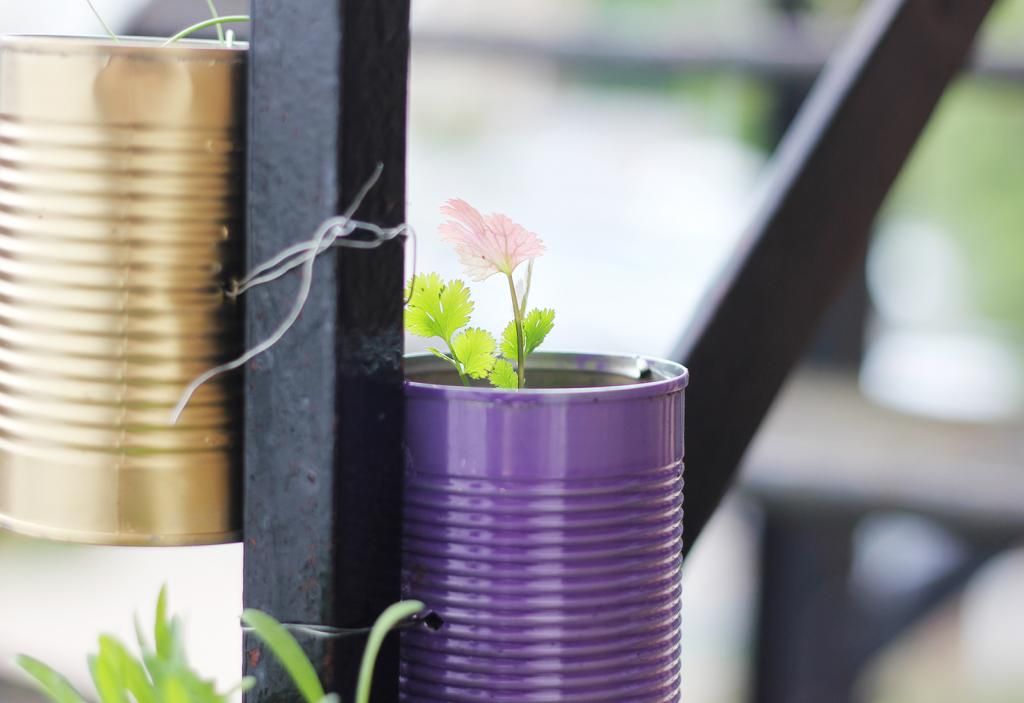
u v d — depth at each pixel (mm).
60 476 753
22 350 754
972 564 2984
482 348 767
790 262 961
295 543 744
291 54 733
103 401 750
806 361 2693
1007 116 4875
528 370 793
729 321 943
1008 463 2139
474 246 759
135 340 749
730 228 4195
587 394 740
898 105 1000
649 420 751
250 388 748
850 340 2695
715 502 938
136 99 741
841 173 981
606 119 5367
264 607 750
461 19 2686
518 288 767
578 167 5215
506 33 2529
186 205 748
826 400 2484
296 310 738
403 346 751
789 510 2146
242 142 753
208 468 759
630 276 4055
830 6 3088
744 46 2410
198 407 755
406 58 745
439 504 748
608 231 4508
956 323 4996
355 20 730
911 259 5020
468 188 5148
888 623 3025
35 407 753
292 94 734
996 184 4973
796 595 2590
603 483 745
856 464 2109
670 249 4285
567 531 744
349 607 744
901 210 5008
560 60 2516
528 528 742
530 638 745
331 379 736
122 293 747
